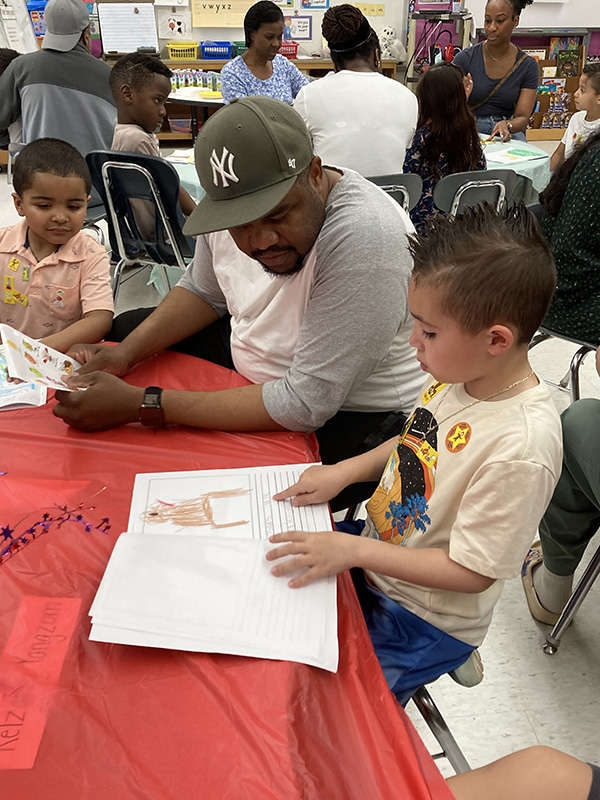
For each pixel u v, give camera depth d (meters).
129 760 0.57
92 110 3.30
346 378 1.09
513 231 0.76
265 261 1.07
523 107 3.80
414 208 2.88
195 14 5.55
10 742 0.58
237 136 0.91
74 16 3.13
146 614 0.70
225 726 0.60
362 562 0.79
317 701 0.63
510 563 0.78
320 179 1.09
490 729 1.38
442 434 0.88
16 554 0.80
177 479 0.96
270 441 1.08
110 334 1.60
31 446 1.03
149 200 2.60
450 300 0.75
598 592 1.73
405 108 2.56
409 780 0.57
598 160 1.79
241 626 0.69
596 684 1.48
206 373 1.28
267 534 0.85
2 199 4.64
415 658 0.88
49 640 0.68
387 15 5.77
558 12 5.49
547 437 0.77
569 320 1.98
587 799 0.74
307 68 5.69
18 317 1.66
